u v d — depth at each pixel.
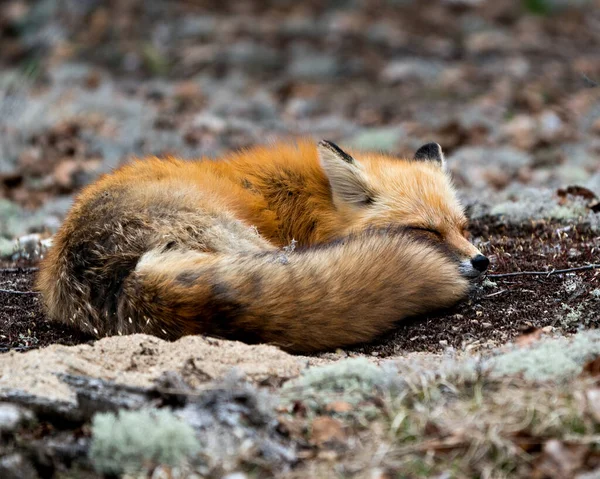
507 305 9.92
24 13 31.42
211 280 8.87
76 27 31.45
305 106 26.25
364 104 26.89
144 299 9.07
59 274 10.05
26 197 17.95
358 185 11.35
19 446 6.72
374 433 6.84
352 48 31.23
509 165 19.78
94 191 10.69
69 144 21.05
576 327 9.23
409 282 9.35
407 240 9.83
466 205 14.41
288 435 6.94
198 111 24.88
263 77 29.31
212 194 10.37
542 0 36.50
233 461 6.54
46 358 7.86
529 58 31.03
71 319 9.95
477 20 34.75
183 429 6.68
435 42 32.31
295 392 7.48
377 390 7.48
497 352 8.36
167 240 9.59
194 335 8.73
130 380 7.65
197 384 7.66
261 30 32.34
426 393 7.26
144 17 32.62
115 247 9.68
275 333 8.93
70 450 6.67
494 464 6.37
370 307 9.12
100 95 24.97
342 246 9.55
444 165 12.55
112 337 8.73
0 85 25.06
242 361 8.25
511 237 12.85
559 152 20.52
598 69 29.27
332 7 35.22
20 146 21.02
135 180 10.59
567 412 6.76
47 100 24.14
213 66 29.64
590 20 35.78
